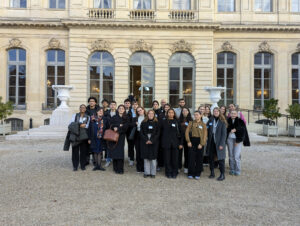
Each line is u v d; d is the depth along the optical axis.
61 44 20.58
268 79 21.59
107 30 20.02
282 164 8.83
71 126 7.55
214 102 15.48
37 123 20.52
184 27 20.06
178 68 20.73
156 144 7.16
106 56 20.48
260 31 21.09
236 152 7.49
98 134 7.85
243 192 5.97
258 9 21.45
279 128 18.80
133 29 20.09
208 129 7.39
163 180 6.95
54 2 20.69
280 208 5.02
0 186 6.19
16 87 20.81
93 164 8.66
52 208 4.88
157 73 20.25
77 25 19.75
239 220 4.45
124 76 20.17
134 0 20.61
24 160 9.01
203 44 20.25
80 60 19.91
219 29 20.75
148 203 5.18
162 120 7.43
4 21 19.81
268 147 12.31
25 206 4.97
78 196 5.55
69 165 8.41
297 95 21.64
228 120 7.64
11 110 17.47
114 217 4.50
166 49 20.27
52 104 20.88
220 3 21.39
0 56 20.45
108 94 20.53
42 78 20.66
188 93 20.75
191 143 7.15
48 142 13.12
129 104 8.80
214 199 5.48
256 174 7.59
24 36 20.44
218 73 21.48
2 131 16.48
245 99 21.20
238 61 21.19
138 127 7.83
